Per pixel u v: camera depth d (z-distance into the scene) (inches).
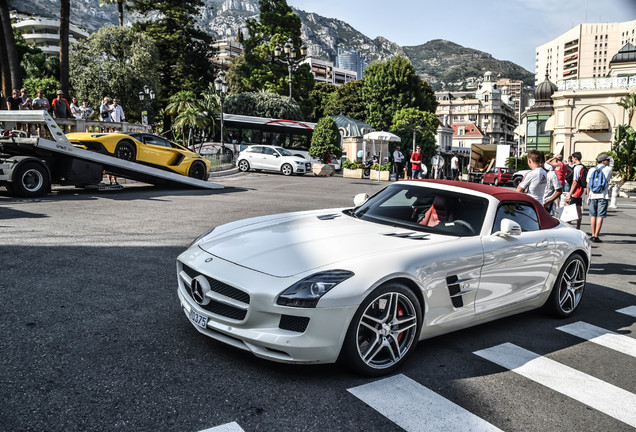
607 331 175.9
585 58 6284.5
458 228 159.6
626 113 1563.7
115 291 175.8
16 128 474.6
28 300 160.1
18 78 821.2
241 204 462.6
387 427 100.0
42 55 2405.3
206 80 1846.7
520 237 167.3
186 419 97.0
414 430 99.6
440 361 137.6
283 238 143.1
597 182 384.5
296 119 1496.1
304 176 1013.2
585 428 106.0
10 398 99.7
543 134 1861.5
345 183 871.1
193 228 315.3
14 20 3902.6
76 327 140.2
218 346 134.3
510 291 162.9
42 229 281.1
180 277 142.4
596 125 1578.5
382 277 121.3
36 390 103.7
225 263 128.1
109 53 1546.5
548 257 175.6
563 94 1647.4
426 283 132.7
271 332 115.0
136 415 96.9
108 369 115.6
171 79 1814.7
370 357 123.6
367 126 1654.8
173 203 442.6
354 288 117.0
